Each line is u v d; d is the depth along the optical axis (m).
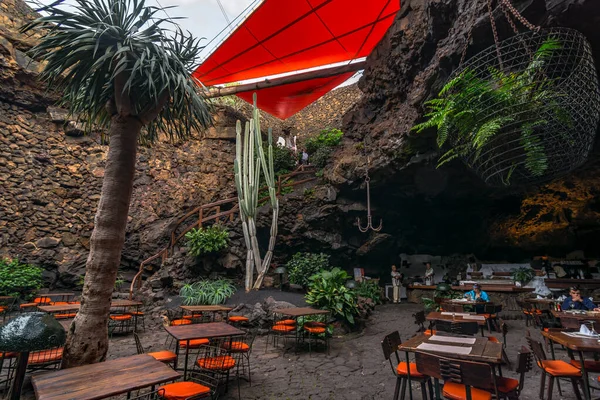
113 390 2.05
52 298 9.03
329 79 11.46
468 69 2.94
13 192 9.66
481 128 2.45
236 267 9.30
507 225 11.44
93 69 3.41
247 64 11.00
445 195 10.52
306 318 6.47
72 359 3.24
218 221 10.36
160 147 12.23
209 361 3.64
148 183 11.70
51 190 10.31
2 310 7.44
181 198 12.03
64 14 3.58
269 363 5.14
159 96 3.79
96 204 10.94
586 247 10.54
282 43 9.83
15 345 2.21
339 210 10.95
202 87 4.60
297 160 13.98
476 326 4.23
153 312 7.73
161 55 3.73
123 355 5.34
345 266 12.11
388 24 9.08
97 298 3.47
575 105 2.38
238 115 14.64
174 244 10.03
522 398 3.74
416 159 8.36
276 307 7.27
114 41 3.68
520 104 2.37
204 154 12.99
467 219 12.10
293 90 12.05
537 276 10.70
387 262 13.05
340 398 3.82
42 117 10.55
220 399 3.77
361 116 10.99
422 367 2.76
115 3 3.70
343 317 7.30
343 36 9.59
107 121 4.49
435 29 6.34
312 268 9.71
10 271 8.79
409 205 11.48
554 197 10.13
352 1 8.14
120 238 3.70
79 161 10.95
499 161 2.64
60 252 10.09
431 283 11.80
